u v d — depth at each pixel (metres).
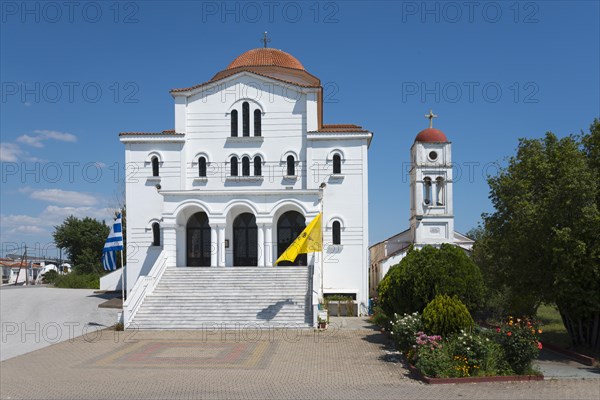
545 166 23.16
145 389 16.97
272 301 33.38
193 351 23.78
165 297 33.97
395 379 18.22
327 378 18.45
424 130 48.44
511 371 18.25
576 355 22.06
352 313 38.28
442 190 47.16
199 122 42.50
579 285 22.05
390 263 47.12
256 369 20.00
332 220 40.56
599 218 20.69
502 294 30.00
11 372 19.69
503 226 25.34
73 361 21.70
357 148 41.06
